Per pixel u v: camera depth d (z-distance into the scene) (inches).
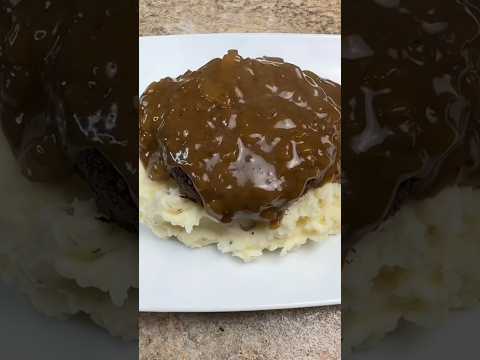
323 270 9.6
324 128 9.7
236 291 9.6
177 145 9.5
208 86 9.9
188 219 9.4
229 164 9.3
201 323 9.9
